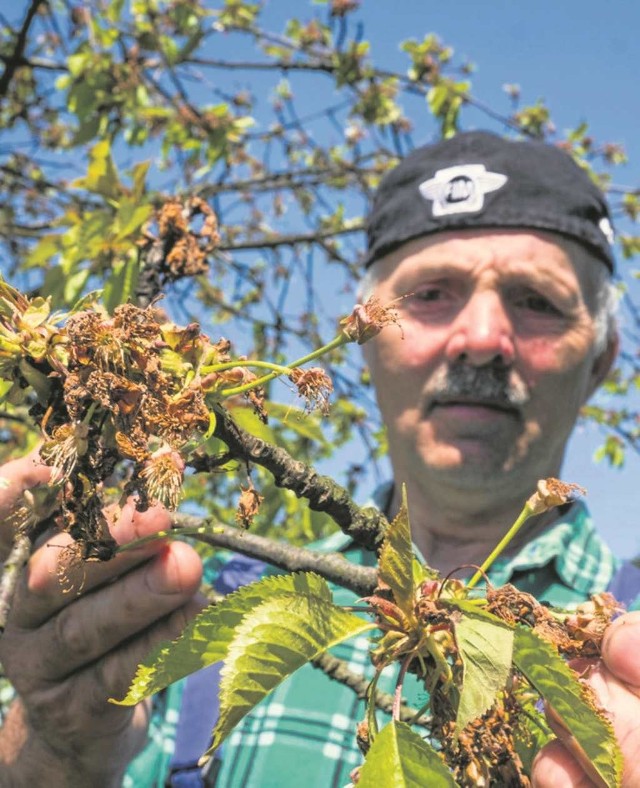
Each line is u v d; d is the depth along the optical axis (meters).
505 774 0.20
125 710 0.30
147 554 0.25
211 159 0.75
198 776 0.39
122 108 0.75
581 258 0.48
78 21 0.79
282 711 0.40
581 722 0.19
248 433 0.22
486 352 0.45
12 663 0.28
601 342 0.50
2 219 0.95
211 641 0.19
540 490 0.21
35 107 1.05
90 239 0.40
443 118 0.88
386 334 0.48
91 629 0.26
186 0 0.84
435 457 0.46
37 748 0.33
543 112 0.99
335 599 0.40
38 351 0.19
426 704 0.21
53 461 0.19
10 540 0.24
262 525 0.53
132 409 0.19
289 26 0.93
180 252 0.33
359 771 0.20
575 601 0.41
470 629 0.19
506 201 0.47
